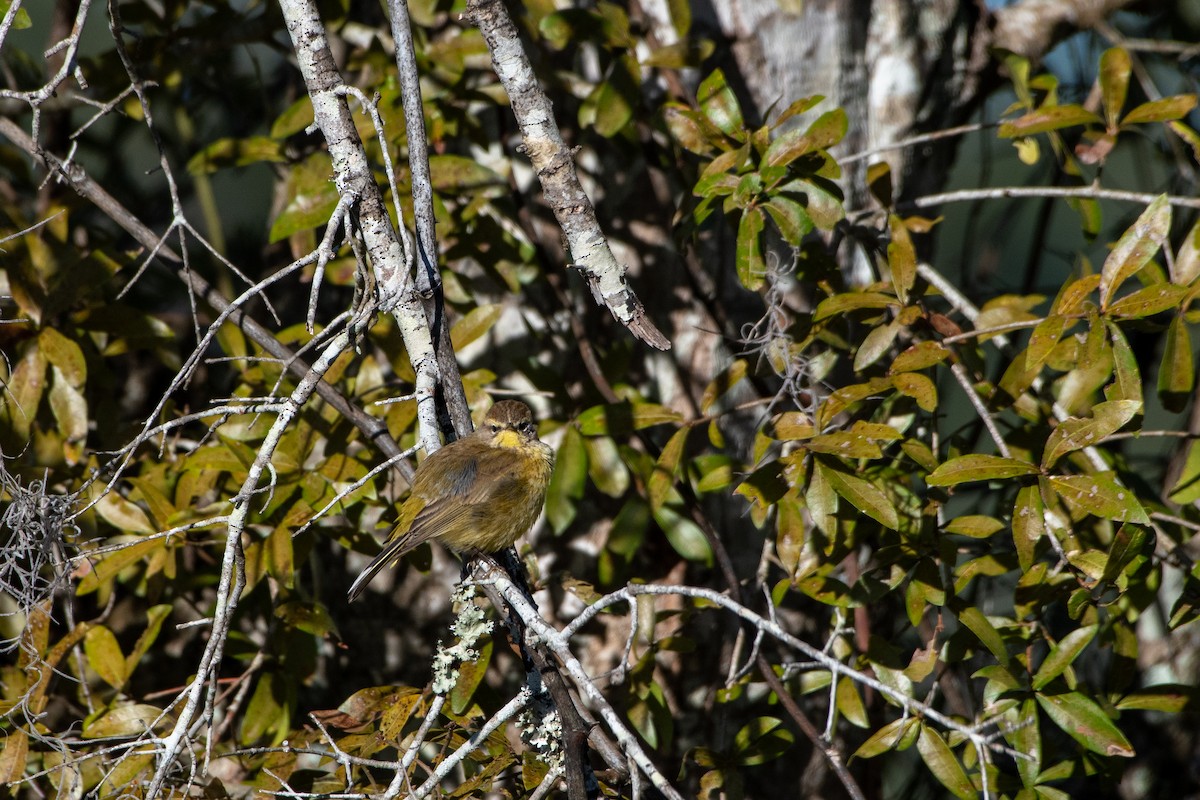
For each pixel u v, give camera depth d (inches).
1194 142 409.4
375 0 481.7
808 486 332.5
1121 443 518.9
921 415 403.5
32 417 396.5
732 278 456.8
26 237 414.3
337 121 322.3
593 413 397.1
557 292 438.6
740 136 381.7
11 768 337.1
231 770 431.2
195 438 483.2
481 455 356.5
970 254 547.8
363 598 474.0
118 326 421.1
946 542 351.3
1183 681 518.0
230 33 476.4
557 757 302.8
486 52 420.5
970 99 487.2
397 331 381.4
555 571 460.1
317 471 379.2
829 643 365.7
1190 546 509.7
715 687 454.6
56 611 457.7
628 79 406.9
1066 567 351.3
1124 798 521.7
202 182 552.1
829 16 456.4
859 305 366.0
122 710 369.4
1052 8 492.7
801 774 464.8
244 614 446.3
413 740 307.1
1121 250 334.0
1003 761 403.5
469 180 414.0
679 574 454.6
